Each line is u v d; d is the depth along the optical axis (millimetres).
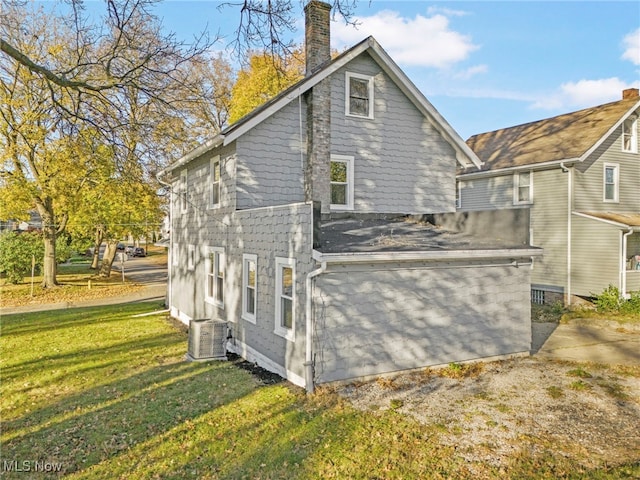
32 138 18953
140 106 10648
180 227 16469
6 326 14812
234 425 6402
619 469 5004
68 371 9352
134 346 11609
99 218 26328
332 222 11406
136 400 7512
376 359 8336
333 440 5820
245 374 9016
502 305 9812
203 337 10258
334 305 7949
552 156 18062
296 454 5488
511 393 7566
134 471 5191
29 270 27500
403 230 10836
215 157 12711
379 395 7484
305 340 7941
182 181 16312
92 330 13875
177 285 16625
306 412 6785
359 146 12750
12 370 9547
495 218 10531
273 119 11477
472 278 9422
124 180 12148
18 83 17594
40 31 15539
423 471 5035
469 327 9375
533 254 9688
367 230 10508
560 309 16094
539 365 9328
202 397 7598
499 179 20516
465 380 8289
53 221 24641
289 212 8578
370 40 12242
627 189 18906
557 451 5469
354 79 12750
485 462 5215
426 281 8867
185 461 5395
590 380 8289
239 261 10984
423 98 13328
